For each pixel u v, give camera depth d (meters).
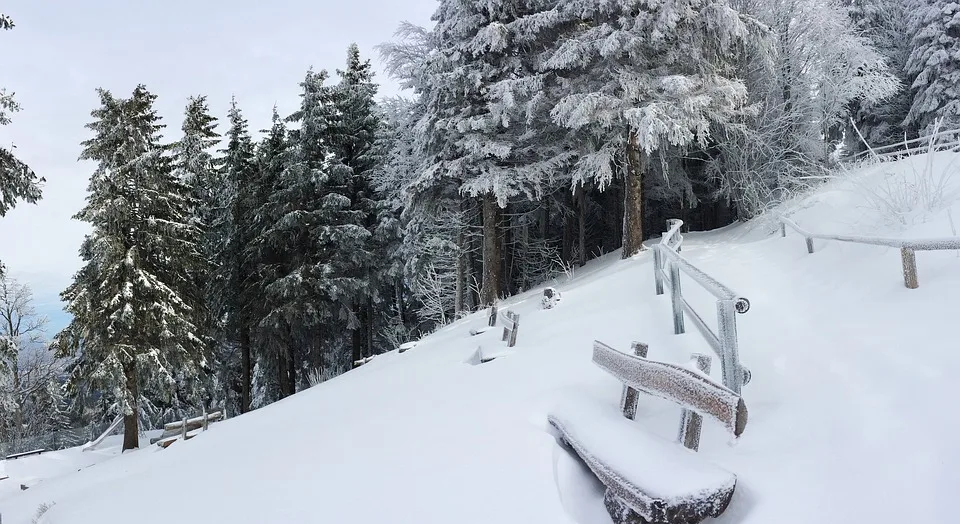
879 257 6.49
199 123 25.78
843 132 26.55
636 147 14.58
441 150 16.73
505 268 22.89
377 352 27.97
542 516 2.87
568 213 22.42
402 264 23.12
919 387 3.17
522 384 5.29
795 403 3.55
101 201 16.92
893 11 26.42
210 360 20.89
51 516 4.62
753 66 18.33
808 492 2.63
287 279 20.69
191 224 19.81
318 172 21.66
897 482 2.51
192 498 4.09
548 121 15.86
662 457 2.98
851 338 4.34
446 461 3.71
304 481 3.89
